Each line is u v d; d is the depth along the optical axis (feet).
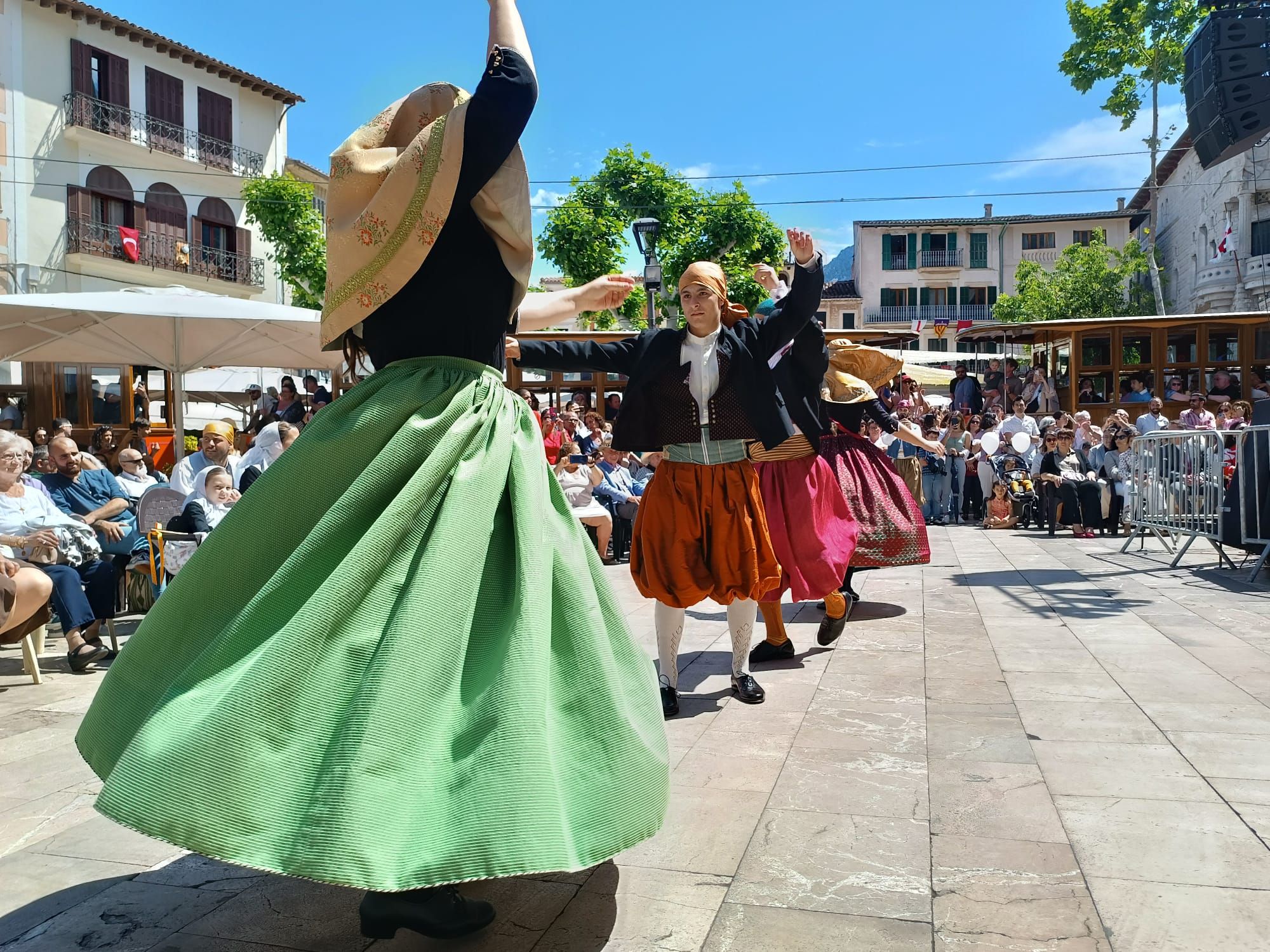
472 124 5.88
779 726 11.47
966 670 14.21
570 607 6.01
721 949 6.30
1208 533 24.79
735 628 12.68
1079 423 42.22
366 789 4.93
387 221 6.09
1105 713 11.82
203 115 95.50
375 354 6.70
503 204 6.30
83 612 16.17
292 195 90.07
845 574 18.47
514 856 4.97
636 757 5.81
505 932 6.52
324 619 5.26
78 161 83.82
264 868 4.77
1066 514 35.91
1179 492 26.55
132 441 44.91
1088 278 112.88
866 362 18.51
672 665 12.32
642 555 12.30
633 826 5.65
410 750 5.14
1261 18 28.04
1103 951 6.22
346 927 6.64
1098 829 8.24
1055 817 8.51
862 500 17.93
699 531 12.07
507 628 5.68
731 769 9.91
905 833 8.21
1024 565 26.84
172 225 92.63
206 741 4.95
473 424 6.10
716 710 12.25
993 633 16.92
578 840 5.42
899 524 17.95
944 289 157.48
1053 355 62.75
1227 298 99.25
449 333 6.34
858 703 12.48
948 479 43.39
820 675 14.07
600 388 55.98
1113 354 57.06
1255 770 9.62
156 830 4.83
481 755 5.21
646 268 48.60
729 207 80.94
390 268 6.16
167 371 34.53
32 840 8.45
